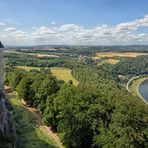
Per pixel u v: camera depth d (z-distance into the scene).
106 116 80.75
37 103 117.81
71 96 90.31
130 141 68.56
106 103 84.75
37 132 92.38
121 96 92.50
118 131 71.50
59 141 88.62
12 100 131.88
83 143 82.19
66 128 84.12
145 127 72.00
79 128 81.31
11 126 72.31
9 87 158.25
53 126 99.25
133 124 71.88
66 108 85.69
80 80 190.25
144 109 76.12
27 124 98.19
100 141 75.00
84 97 86.19
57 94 102.94
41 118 108.69
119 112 74.62
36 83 120.62
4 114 69.25
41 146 81.50
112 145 70.75
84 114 81.75
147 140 70.31
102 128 77.00
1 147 60.09
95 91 93.62
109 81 191.50
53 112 97.50
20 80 145.00
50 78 126.75
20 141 79.69
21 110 115.19
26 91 126.12
